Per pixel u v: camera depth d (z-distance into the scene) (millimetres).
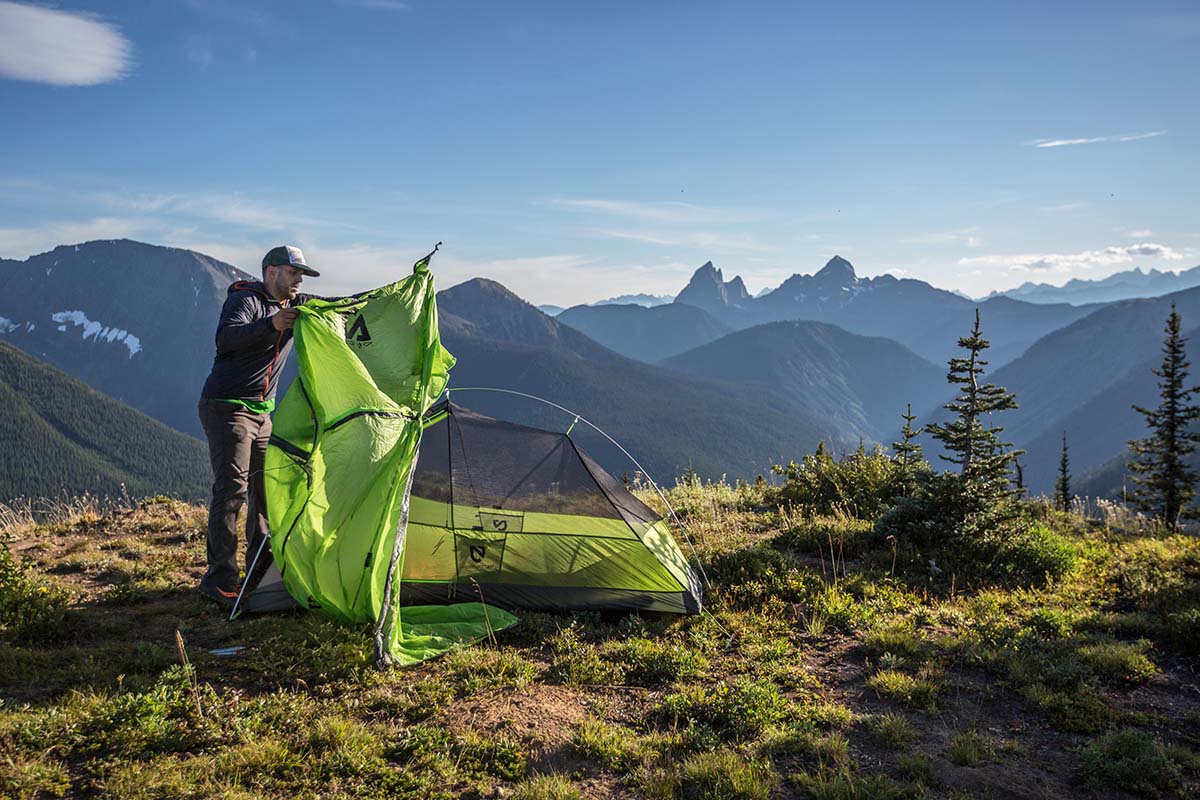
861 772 5113
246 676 6262
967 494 10305
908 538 10586
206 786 4566
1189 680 6785
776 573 9344
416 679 6484
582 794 4824
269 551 7969
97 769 4715
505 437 9039
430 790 4793
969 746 5395
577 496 8672
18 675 5953
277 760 4945
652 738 5480
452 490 8609
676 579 8289
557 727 5719
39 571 9352
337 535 7492
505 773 5043
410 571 8461
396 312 9117
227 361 8000
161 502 13570
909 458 14688
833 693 6453
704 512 12844
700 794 4840
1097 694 6336
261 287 8320
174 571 9312
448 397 9070
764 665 6934
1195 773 5184
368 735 5301
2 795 4363
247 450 8164
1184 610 7953
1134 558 10531
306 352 7812
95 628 7164
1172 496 25781
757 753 5312
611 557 8422
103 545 10570
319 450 7715
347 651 6684
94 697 5504
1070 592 9148
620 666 6883
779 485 15219
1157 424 26734
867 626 7914
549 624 7969
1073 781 5129
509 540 8500
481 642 7445
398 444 7922
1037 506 14312
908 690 6336
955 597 8922
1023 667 6789
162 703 5457
